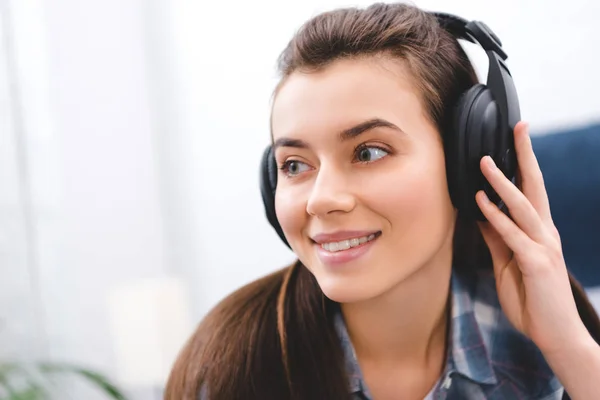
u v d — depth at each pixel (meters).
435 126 0.52
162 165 1.44
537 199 0.56
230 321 0.66
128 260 1.44
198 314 1.41
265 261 1.37
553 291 0.56
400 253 0.51
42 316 1.30
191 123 1.40
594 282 1.02
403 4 0.58
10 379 1.18
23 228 1.29
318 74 0.50
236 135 1.37
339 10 0.57
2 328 1.26
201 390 0.64
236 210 1.38
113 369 1.38
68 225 1.37
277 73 0.57
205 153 1.40
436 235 0.52
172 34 1.41
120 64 1.42
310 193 0.52
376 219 0.50
